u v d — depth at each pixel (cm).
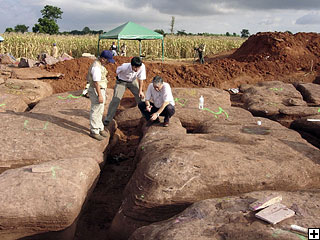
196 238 241
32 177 337
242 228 248
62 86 958
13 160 436
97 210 417
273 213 260
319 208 277
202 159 364
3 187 321
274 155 398
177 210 327
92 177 390
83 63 1085
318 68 1178
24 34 2577
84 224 385
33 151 448
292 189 360
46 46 2127
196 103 698
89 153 464
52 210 309
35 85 838
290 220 256
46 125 514
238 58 1362
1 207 302
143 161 384
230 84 1067
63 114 587
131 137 668
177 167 346
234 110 665
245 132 510
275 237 232
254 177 350
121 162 569
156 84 480
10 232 309
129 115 691
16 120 521
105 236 363
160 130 514
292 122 646
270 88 838
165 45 2283
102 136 521
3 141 459
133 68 519
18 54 2052
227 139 460
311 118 599
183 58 2298
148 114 549
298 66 1191
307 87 864
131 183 363
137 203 328
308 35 1397
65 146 466
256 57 1268
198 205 291
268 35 1378
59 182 334
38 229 314
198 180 336
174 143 427
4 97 681
